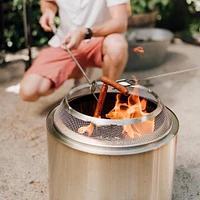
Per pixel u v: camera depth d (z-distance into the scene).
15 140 2.60
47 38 4.32
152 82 3.40
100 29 2.59
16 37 4.22
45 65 2.75
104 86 1.71
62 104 1.75
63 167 1.67
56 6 3.02
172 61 3.83
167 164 1.70
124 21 2.66
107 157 1.55
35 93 2.75
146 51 3.46
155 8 4.33
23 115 2.89
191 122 2.79
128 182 1.61
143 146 1.57
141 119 1.58
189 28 4.73
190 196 2.08
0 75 3.56
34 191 2.14
